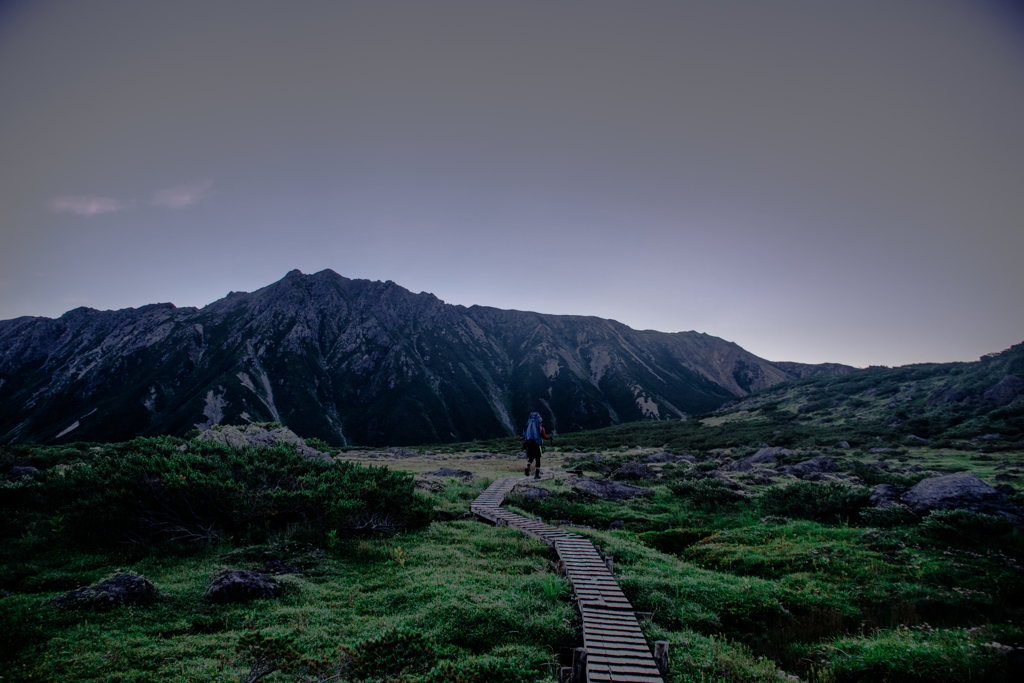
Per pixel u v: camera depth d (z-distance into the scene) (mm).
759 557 18109
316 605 11516
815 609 13453
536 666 9641
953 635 11242
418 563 15516
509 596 12719
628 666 9648
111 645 8617
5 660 7883
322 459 24891
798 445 55094
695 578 15750
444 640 10188
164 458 18469
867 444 51125
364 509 18656
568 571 15141
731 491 28375
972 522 17375
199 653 8625
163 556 14273
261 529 16562
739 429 79875
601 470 42062
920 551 16562
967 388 65938
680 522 25031
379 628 10383
